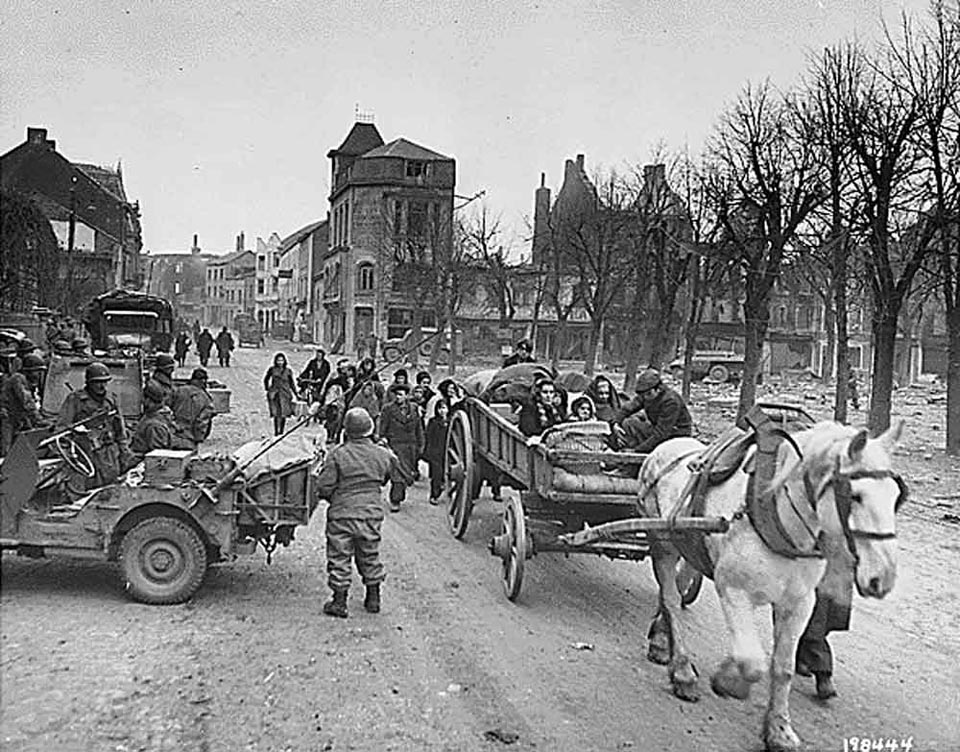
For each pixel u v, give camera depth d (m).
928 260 23.89
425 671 7.50
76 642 7.68
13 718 6.18
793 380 53.59
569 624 8.95
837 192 22.22
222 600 9.14
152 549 8.84
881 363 21.19
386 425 14.66
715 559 6.48
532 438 9.78
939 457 21.72
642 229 34.56
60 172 63.59
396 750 6.04
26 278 32.62
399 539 12.53
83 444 10.17
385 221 65.25
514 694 7.10
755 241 25.86
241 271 140.88
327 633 8.32
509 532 9.62
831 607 7.14
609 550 9.10
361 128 80.19
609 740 6.34
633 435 9.83
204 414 15.48
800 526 5.82
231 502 8.90
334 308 74.88
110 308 35.44
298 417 25.55
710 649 8.30
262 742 6.05
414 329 53.28
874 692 7.44
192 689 6.85
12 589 9.15
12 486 8.81
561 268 49.62
